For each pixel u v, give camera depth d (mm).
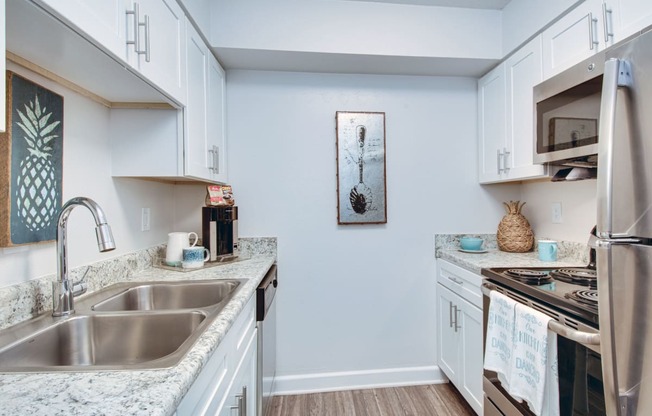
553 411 1045
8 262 893
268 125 2100
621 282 684
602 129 711
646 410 647
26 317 916
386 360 2166
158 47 1158
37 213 979
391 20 1904
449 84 2240
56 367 638
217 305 1013
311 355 2111
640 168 649
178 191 2020
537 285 1249
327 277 2131
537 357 1079
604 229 708
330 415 1812
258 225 2090
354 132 2148
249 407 1246
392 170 2193
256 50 1821
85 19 768
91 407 511
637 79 656
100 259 1276
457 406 1892
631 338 671
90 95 1228
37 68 981
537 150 1586
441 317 2123
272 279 1694
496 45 1966
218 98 1885
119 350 969
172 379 590
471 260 1800
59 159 1075
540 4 1628
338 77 2152
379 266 2172
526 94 1741
